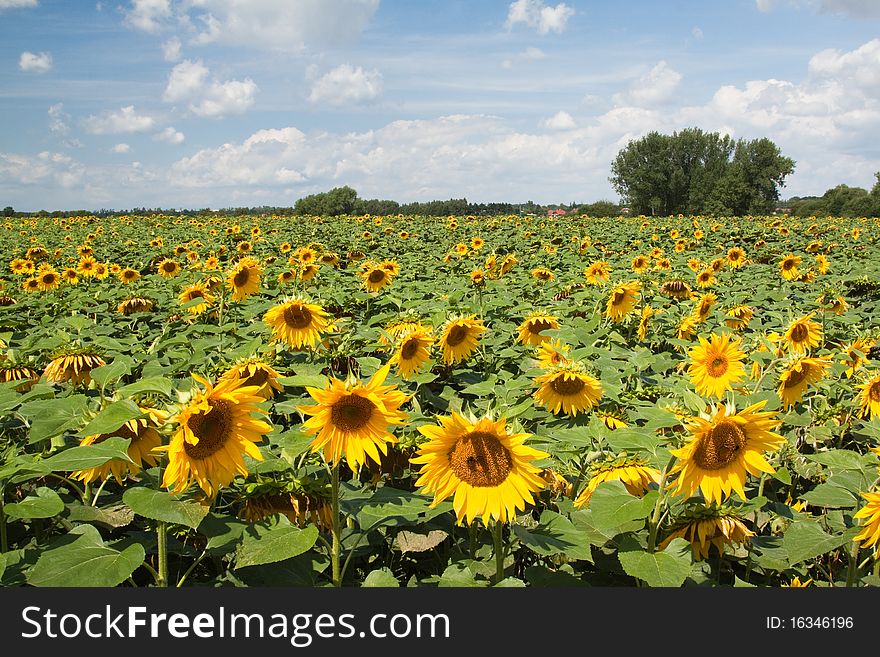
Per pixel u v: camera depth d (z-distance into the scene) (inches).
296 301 265.4
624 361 275.7
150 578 158.9
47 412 145.2
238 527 131.1
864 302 569.3
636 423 221.1
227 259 828.6
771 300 558.6
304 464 155.3
